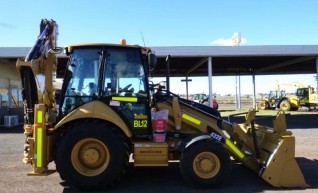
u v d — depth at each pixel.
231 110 32.03
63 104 6.36
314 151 9.92
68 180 6.00
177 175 7.10
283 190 6.01
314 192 5.89
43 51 6.58
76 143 6.01
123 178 6.90
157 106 6.68
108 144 6.02
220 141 6.65
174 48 19.33
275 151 6.23
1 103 19.95
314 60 25.05
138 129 6.41
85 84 6.37
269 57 22.17
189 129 6.78
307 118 23.19
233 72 33.97
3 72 20.30
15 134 15.04
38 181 6.75
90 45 6.38
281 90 36.47
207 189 6.10
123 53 6.47
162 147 6.28
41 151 6.04
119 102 6.36
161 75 31.12
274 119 6.73
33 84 6.42
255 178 6.81
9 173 7.44
